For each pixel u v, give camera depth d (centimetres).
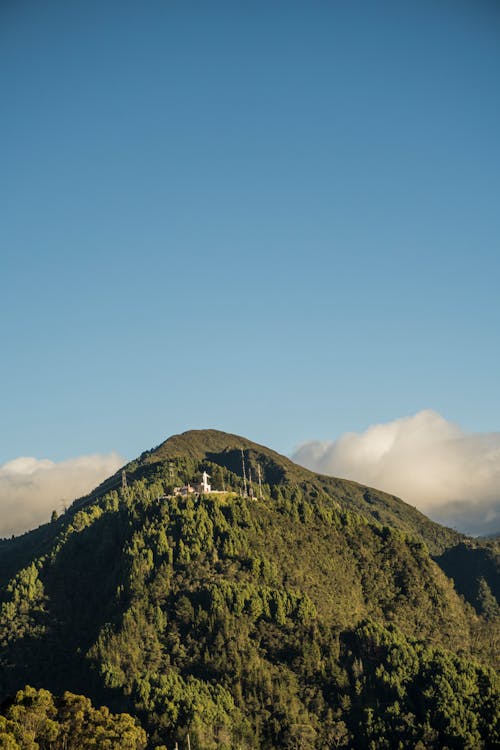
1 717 17338
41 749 17675
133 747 18050
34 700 18700
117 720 19100
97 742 17850
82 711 18662
